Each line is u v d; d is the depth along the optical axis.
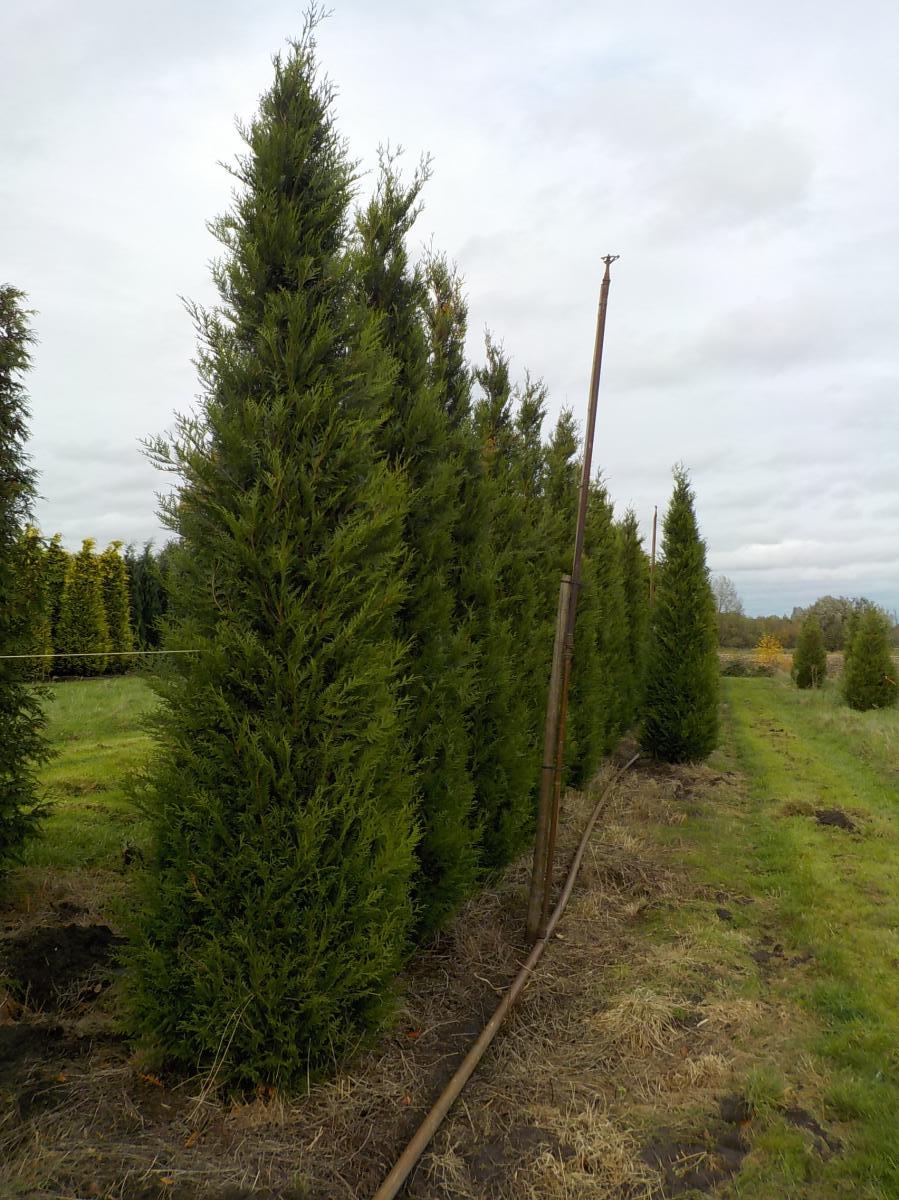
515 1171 3.23
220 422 3.72
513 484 8.21
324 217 4.16
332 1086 3.68
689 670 13.57
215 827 3.56
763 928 6.24
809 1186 3.18
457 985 4.97
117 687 18.72
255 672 3.70
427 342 5.97
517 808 7.02
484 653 6.51
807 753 14.88
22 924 5.20
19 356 5.51
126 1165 3.01
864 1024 4.50
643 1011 4.52
